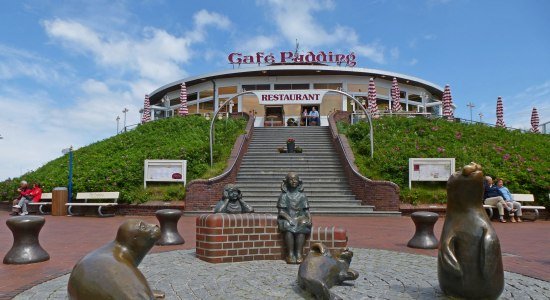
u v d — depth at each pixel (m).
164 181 19.86
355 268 7.18
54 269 7.27
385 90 48.94
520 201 17.56
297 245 7.59
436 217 9.62
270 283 6.10
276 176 21.30
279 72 45.84
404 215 17.19
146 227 4.30
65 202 19.03
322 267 5.59
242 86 47.22
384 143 23.75
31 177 23.83
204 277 6.47
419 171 18.92
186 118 32.34
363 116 31.62
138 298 3.56
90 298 3.57
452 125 27.86
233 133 27.67
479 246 4.77
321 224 14.17
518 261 8.02
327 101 44.25
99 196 18.52
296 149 24.77
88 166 22.42
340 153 23.09
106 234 12.02
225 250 7.66
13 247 7.90
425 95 51.31
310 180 20.69
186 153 21.94
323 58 49.50
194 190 17.83
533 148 23.70
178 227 13.41
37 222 7.96
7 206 22.92
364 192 18.22
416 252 9.02
